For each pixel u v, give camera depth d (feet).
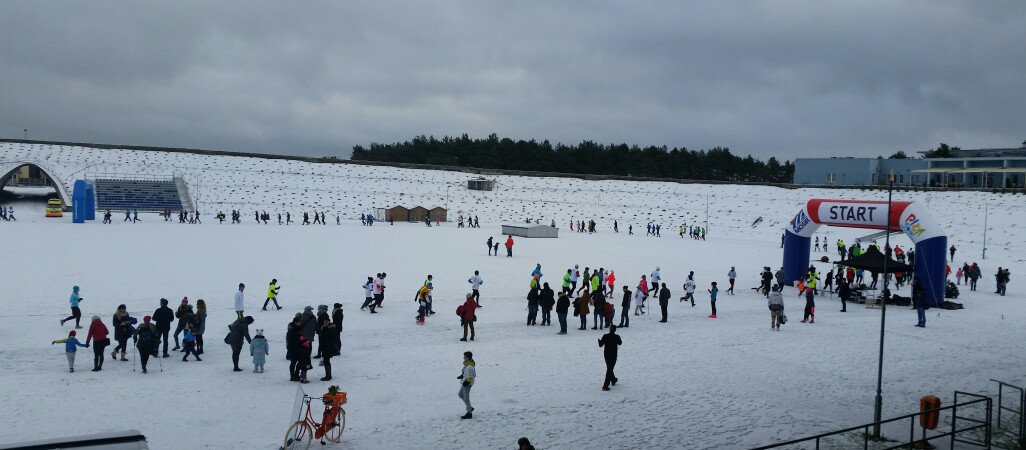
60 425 48.03
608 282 116.88
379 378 63.16
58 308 91.25
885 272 51.80
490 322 92.63
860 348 80.53
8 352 68.54
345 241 207.92
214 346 74.59
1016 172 343.05
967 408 57.82
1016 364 73.77
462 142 585.22
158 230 222.69
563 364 70.13
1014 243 256.11
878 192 351.87
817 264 187.93
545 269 151.84
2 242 165.27
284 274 130.82
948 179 374.43
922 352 78.89
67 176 378.73
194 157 442.91
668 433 49.96
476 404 55.98
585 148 558.15
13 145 418.92
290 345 60.54
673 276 147.54
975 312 110.63
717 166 573.33
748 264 176.55
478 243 218.18
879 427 50.24
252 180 409.08
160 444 45.11
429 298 95.20
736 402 58.03
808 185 391.45
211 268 135.44
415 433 48.91
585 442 47.73
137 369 64.18
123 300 98.58
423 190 421.59
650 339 83.82
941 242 115.55
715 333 88.28
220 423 49.70
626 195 416.26
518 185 440.86
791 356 75.66
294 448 44.96
